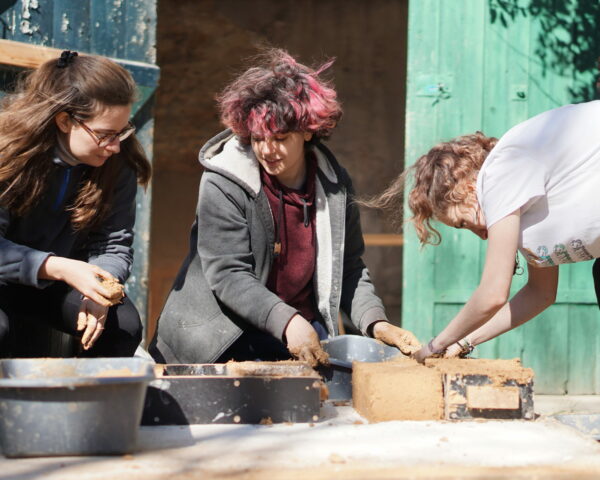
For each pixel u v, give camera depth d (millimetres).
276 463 2080
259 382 2564
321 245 3457
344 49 11125
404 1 11148
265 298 3148
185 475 1968
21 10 4566
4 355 3174
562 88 5645
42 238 3217
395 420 2598
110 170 3232
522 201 2520
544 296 3047
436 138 5578
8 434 2107
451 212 2688
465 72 5582
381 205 3459
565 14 5625
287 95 3156
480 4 5582
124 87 2984
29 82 3080
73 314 3168
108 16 4797
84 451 2129
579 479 1984
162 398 2525
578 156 2559
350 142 11273
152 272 11609
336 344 3309
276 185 3355
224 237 3277
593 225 2564
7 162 2926
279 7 10961
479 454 2178
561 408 5363
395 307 11141
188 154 11688
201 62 11117
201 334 3355
